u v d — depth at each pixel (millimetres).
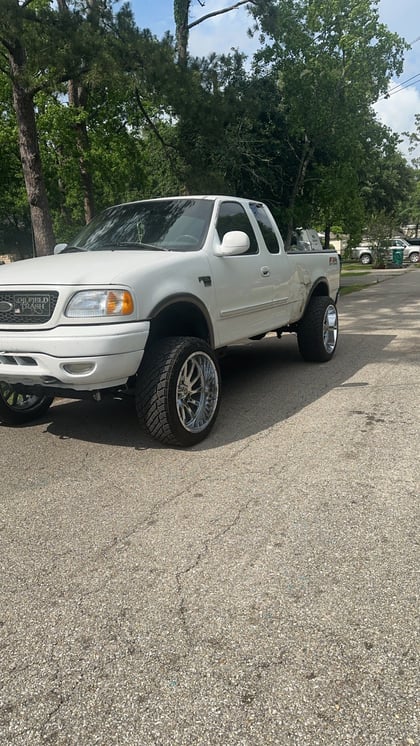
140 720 1896
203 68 14000
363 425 4758
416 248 36688
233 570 2713
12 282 3975
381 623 2311
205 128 14094
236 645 2217
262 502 3404
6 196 28109
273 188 18562
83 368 3777
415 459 3977
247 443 4430
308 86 16938
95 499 3547
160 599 2518
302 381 6363
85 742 1822
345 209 19672
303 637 2246
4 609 2496
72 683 2062
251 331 5574
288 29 16750
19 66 11289
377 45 17031
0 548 3002
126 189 22922
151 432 4211
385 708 1904
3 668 2150
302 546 2896
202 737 1823
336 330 7602
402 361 7211
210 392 4586
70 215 30281
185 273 4410
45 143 20750
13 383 4164
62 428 5043
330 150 18578
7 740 1839
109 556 2881
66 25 10445
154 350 4199
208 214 5156
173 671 2100
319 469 3861
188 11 16469
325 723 1855
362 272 28766
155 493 3596
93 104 19266
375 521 3127
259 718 1884
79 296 3785
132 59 11500
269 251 6016
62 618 2418
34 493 3678
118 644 2250
